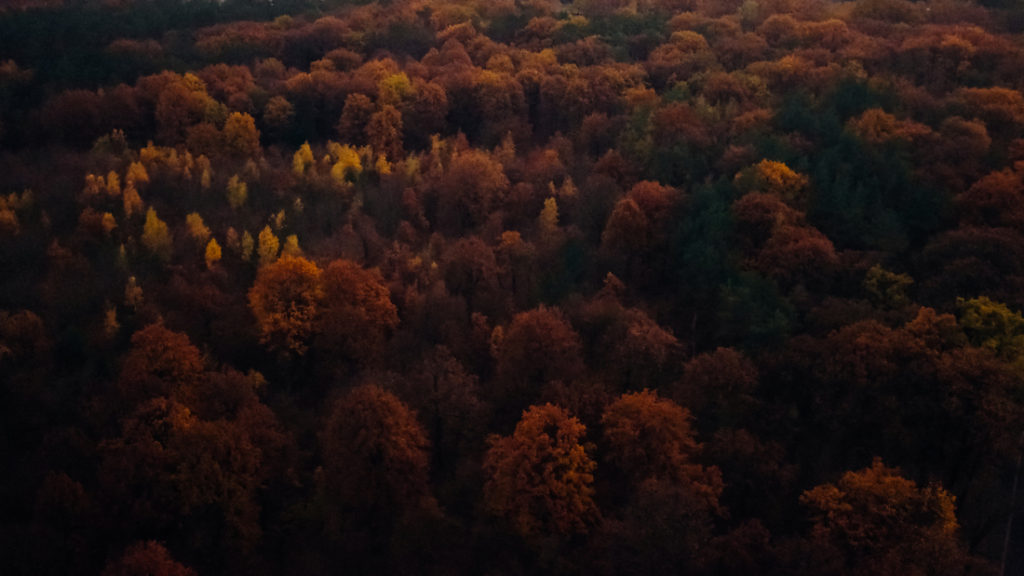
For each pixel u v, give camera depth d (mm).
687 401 98938
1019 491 92500
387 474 94812
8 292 126312
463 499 97562
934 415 88688
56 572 90062
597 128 170000
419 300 122438
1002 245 107812
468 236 143625
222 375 107750
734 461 91188
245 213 148750
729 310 109312
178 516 94812
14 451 105125
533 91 193875
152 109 185750
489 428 104000
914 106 155125
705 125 158375
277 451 102125
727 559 82062
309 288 119312
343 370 115938
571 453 89875
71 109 177875
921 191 123625
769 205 121000
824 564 76625
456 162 157125
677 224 127562
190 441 95062
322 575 93125
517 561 90625
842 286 113062
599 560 84750
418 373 108750
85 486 97250
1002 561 85500
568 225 141000
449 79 193125
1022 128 143250
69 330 117500
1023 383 87250
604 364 107125
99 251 137375
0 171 163000
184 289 125750
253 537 94625
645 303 121812
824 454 94750
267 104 187125
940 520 78625
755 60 197750
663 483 84562
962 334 93750
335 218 148375
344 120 181500
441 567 91188
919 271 113188
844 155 135000
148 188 154875
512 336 106625
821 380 95500
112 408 105688
